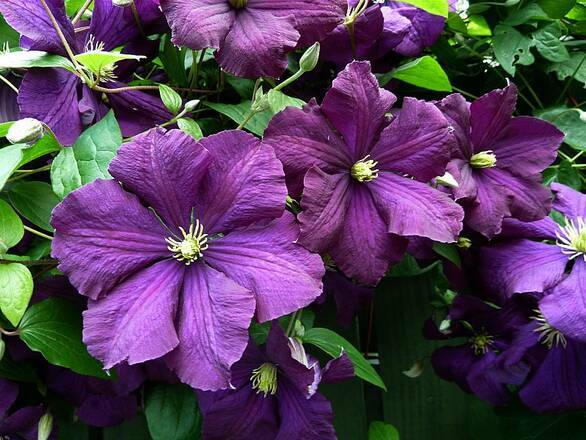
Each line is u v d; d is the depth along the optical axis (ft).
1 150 1.18
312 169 1.20
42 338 1.26
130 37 1.45
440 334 1.56
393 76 1.55
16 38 1.56
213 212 1.17
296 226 1.16
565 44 1.79
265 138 1.21
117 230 1.13
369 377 1.40
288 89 1.54
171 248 1.16
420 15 1.58
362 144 1.27
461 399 1.70
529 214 1.41
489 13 1.83
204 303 1.13
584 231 1.37
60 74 1.31
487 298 1.46
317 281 1.13
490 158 1.41
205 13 1.23
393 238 1.25
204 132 1.49
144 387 1.38
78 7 1.57
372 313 1.70
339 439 1.67
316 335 1.40
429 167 1.28
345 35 1.45
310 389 1.21
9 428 1.37
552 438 1.60
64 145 1.29
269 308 1.12
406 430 1.70
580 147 1.62
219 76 1.51
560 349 1.44
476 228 1.37
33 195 1.29
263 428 1.32
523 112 1.80
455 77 1.80
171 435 1.36
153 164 1.14
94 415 1.42
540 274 1.37
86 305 1.30
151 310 1.12
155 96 1.43
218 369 1.09
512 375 1.47
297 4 1.27
